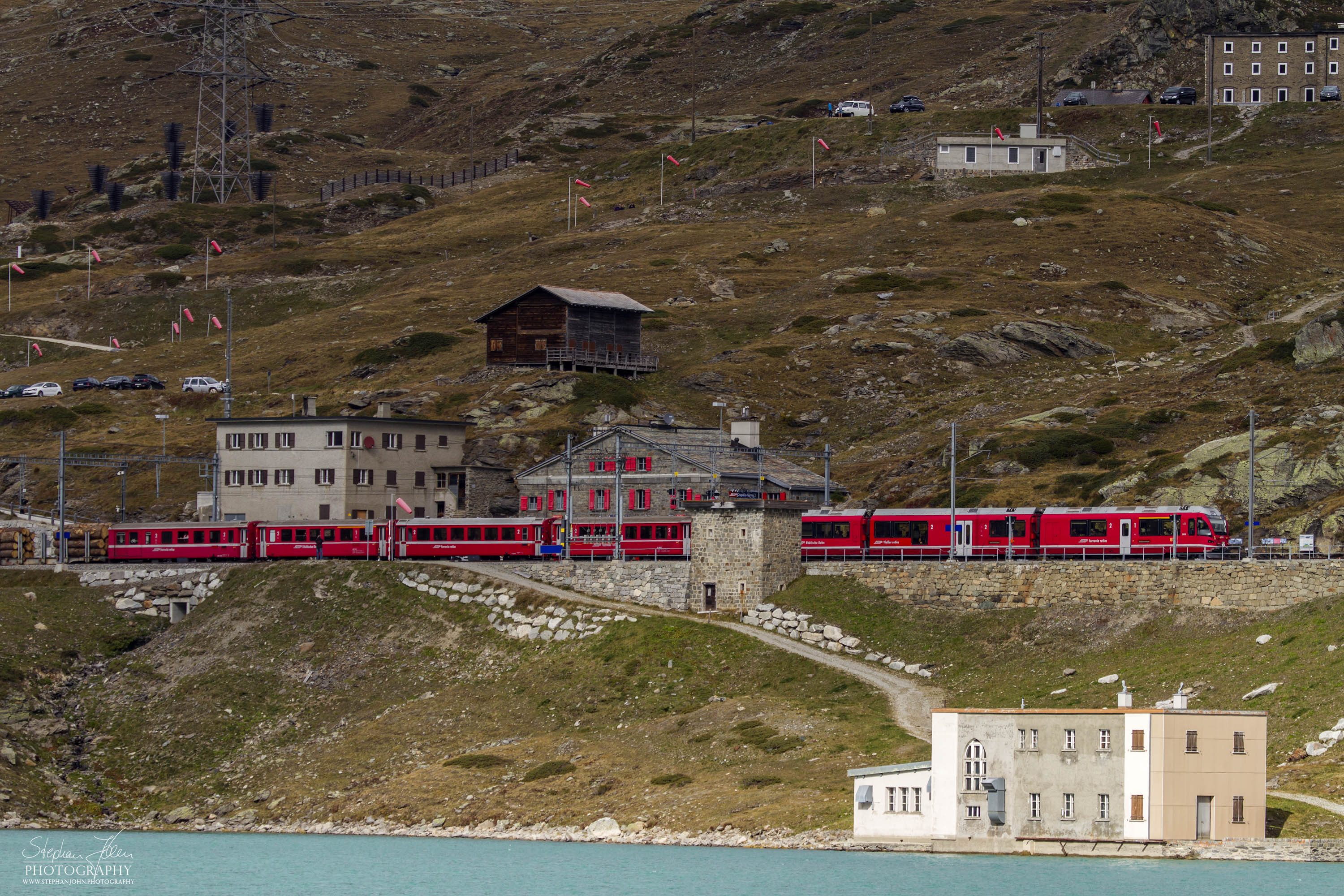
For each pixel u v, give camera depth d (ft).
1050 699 301.84
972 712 252.21
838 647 343.87
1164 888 227.20
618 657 348.59
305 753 339.36
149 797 330.75
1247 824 239.50
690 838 270.46
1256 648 297.74
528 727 334.85
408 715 346.33
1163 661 306.14
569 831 284.41
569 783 301.84
